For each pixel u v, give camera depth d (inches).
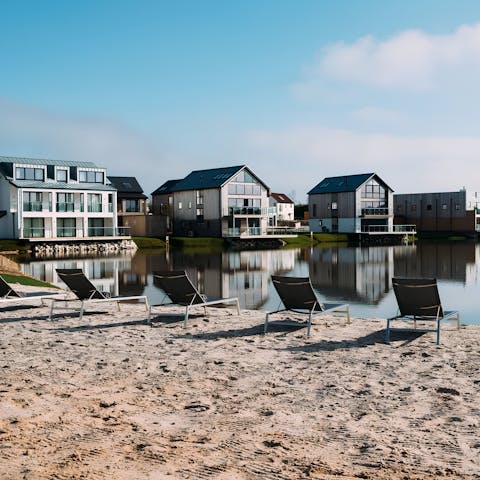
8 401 207.3
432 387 229.8
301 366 268.7
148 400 213.5
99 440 166.2
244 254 1622.8
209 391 227.1
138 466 146.5
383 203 2723.9
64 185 1872.5
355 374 252.5
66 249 1780.3
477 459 156.3
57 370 261.7
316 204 2827.3
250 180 2384.4
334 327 373.1
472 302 671.8
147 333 356.8
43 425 179.3
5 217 1812.3
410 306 339.9
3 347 315.9
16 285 677.9
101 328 375.9
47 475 139.3
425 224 3102.9
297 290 367.9
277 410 201.6
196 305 396.5
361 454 159.3
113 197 1978.3
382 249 1861.5
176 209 2549.2
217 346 316.2
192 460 151.7
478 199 3009.4
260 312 445.1
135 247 1962.4
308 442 168.7
